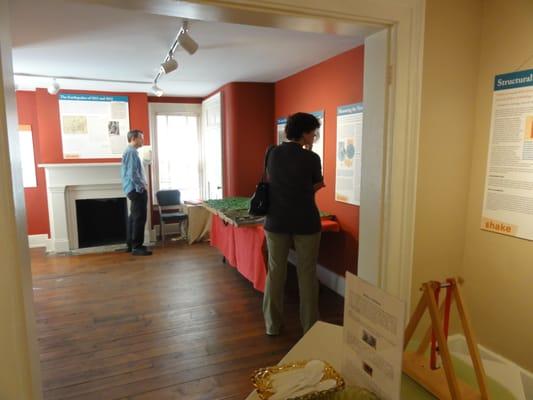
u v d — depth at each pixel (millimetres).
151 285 3820
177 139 6234
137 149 5145
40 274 4207
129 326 2938
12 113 1099
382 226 1782
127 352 2561
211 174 5977
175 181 6312
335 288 3629
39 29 2652
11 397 1133
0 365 1105
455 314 2033
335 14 1477
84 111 5293
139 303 3379
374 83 1747
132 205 4910
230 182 5051
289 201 2422
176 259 4711
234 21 1509
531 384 1762
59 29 2658
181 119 6219
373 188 1806
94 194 5402
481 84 1865
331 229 3469
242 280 3934
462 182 1936
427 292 944
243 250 3521
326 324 1357
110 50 3223
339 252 3549
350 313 899
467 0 1798
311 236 2434
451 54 1805
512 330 1833
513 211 1772
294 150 2383
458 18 1790
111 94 5395
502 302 1862
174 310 3223
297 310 3188
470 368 1104
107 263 4594
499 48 1775
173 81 4742
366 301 841
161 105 6066
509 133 1761
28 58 3486
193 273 4168
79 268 4414
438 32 1761
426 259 1923
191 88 5332
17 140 1129
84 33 2756
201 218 5492
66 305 3352
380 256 1804
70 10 2303
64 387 2189
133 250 4980
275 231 2486
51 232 5391
